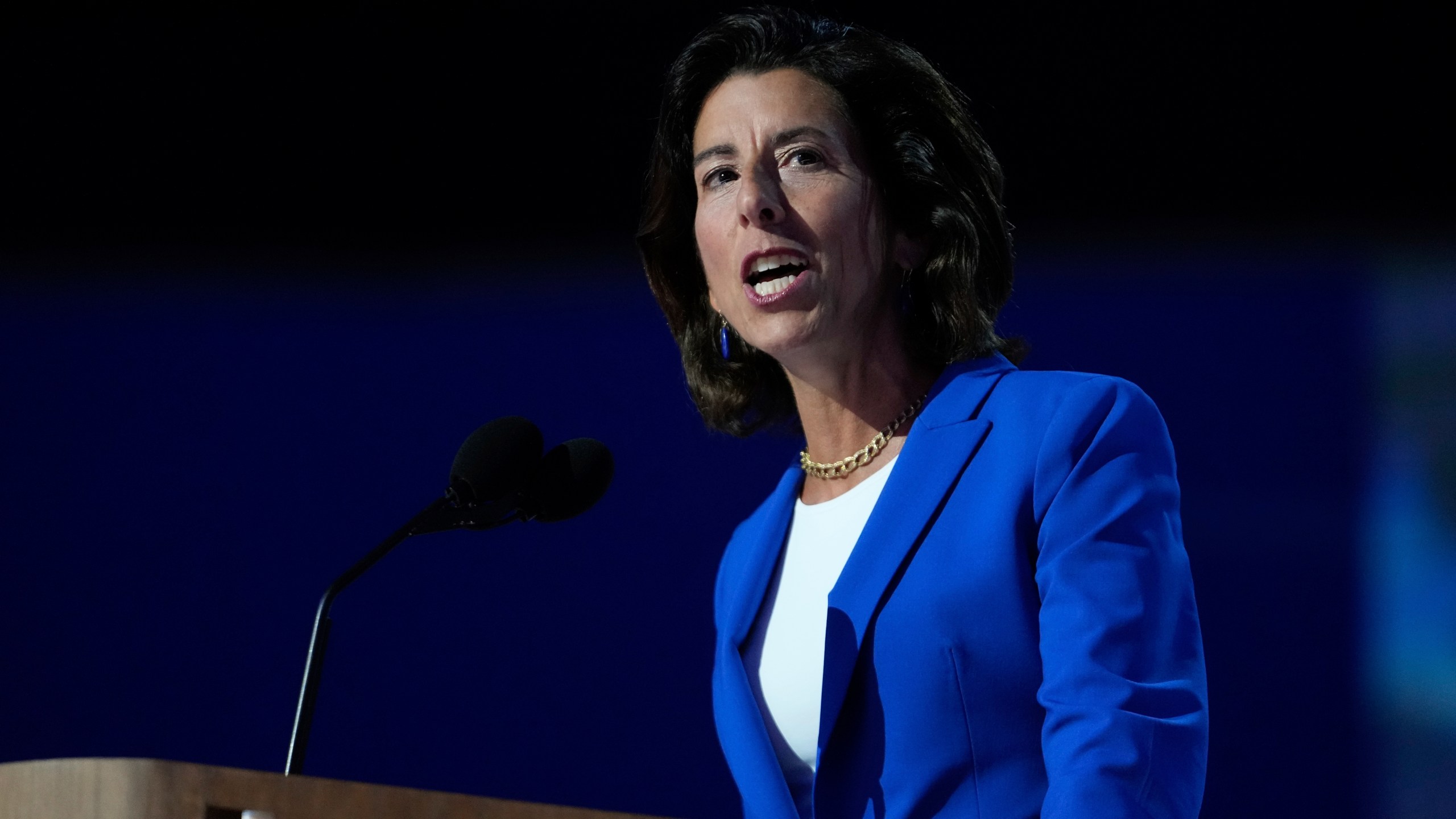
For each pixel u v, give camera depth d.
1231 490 15.12
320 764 17.67
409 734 17.47
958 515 5.59
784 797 5.64
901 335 6.41
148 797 3.59
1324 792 14.27
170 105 19.38
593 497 6.12
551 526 17.48
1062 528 5.27
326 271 19.30
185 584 18.86
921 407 6.30
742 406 7.41
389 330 18.94
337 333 19.08
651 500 17.25
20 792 3.67
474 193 18.73
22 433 19.55
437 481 18.41
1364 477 14.73
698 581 16.83
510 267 18.72
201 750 18.28
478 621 17.58
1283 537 14.90
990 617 5.34
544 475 6.00
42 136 19.62
